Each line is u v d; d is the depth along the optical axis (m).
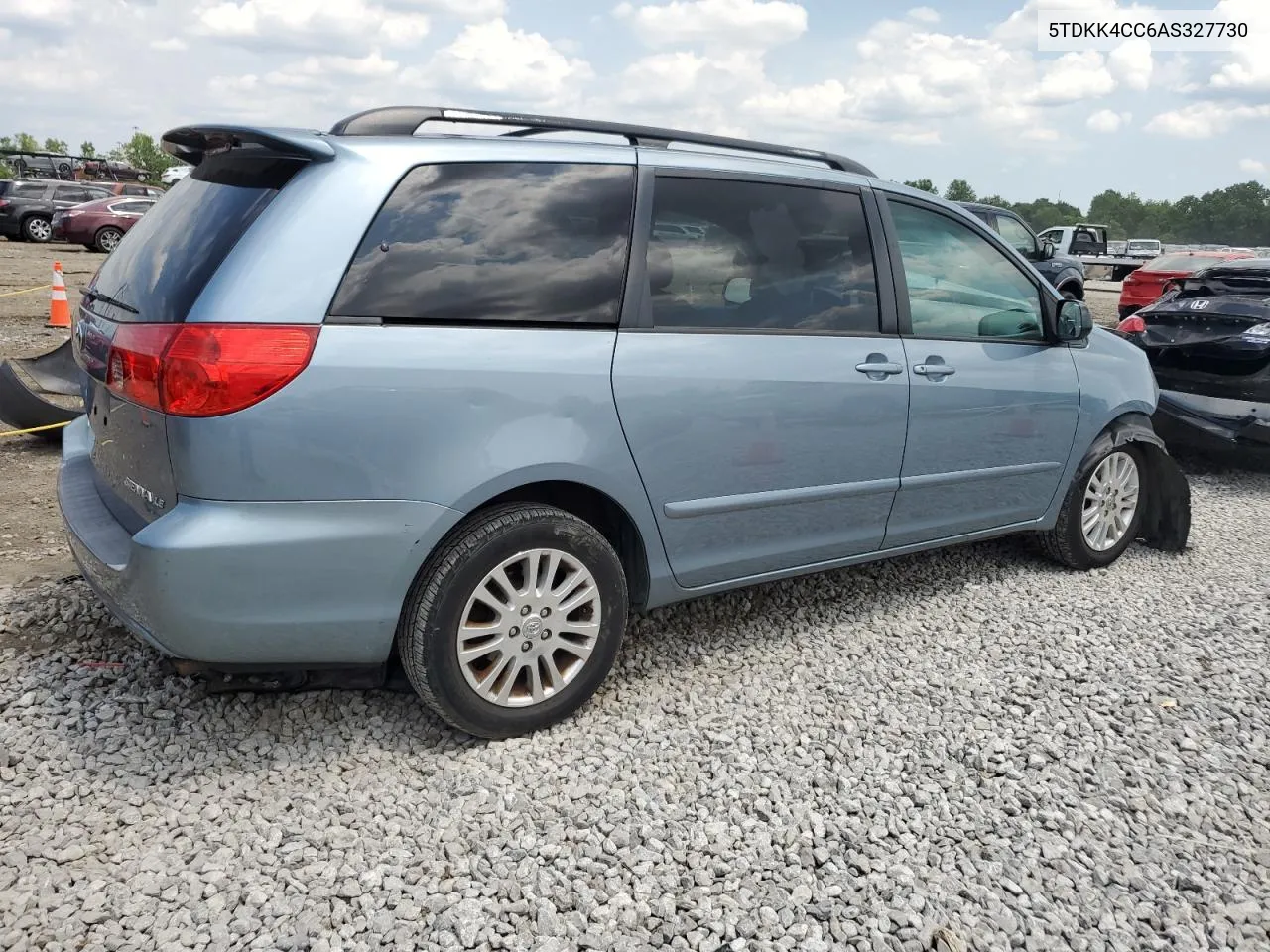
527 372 2.85
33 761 2.75
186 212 2.91
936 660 3.72
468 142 2.93
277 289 2.54
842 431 3.61
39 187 24.14
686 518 3.28
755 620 4.04
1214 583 4.71
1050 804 2.82
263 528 2.55
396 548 2.71
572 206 3.04
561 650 3.13
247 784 2.72
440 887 2.37
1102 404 4.61
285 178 2.69
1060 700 3.44
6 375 5.96
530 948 2.20
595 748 3.01
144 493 2.75
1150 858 2.60
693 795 2.79
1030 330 4.40
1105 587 4.60
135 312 2.75
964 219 4.19
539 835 2.59
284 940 2.17
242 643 2.63
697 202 3.31
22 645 3.41
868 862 2.53
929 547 4.20
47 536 4.59
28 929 2.15
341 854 2.47
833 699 3.39
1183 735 3.24
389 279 2.69
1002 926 2.33
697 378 3.19
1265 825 2.77
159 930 2.18
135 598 2.60
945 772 2.96
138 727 2.95
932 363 3.89
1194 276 7.25
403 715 3.14
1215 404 6.67
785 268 3.51
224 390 2.47
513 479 2.84
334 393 2.57
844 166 3.98
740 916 2.32
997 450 4.21
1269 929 2.36
